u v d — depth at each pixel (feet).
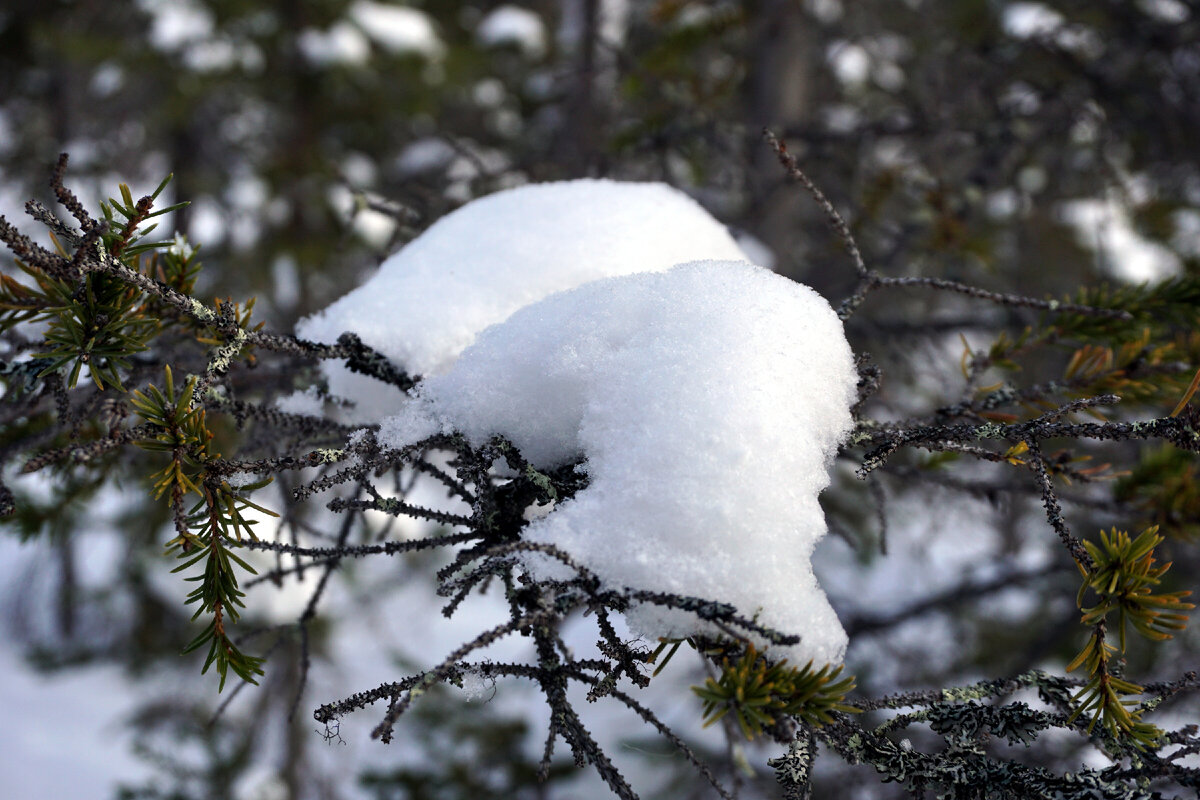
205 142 29.43
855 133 12.52
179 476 3.19
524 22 32.91
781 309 3.58
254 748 21.18
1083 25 13.15
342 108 28.86
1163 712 14.42
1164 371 4.96
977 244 10.21
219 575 3.21
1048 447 8.84
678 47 13.88
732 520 3.06
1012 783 3.14
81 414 4.04
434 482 12.42
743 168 11.62
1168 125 13.38
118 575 24.66
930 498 11.28
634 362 3.49
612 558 3.04
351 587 23.97
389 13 28.94
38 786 25.89
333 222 27.76
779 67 16.75
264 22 27.78
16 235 3.01
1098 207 14.03
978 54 12.99
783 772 3.16
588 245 4.69
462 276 4.66
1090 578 3.18
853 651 14.92
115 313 3.53
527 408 3.67
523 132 26.55
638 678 2.97
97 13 29.63
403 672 22.21
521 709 17.63
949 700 3.29
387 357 4.41
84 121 29.17
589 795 14.52
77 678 31.19
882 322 11.93
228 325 3.68
